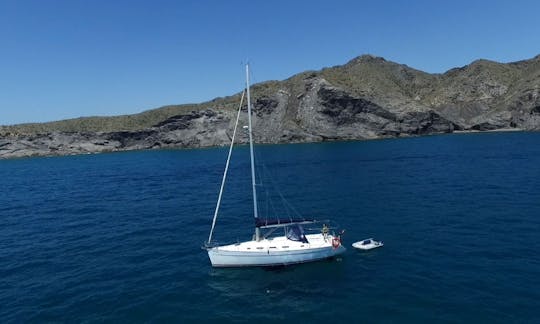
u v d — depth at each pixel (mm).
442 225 38594
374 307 23000
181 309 23969
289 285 26531
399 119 183250
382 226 39344
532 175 63375
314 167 89000
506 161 81438
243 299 24891
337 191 59281
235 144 188125
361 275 27500
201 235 40219
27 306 25172
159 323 22453
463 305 22547
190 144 196000
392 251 31859
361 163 91562
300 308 23422
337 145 150500
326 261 30266
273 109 190250
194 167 107562
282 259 29250
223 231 41500
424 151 110562
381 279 26656
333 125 179250
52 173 110438
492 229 36406
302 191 61031
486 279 25656
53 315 23844
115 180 89125
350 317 22094
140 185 79750
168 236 40375
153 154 167125
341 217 43812
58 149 198375
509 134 159375
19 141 194750
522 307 21953
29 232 44750
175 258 33156
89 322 22844
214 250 29750
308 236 32594
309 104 186750
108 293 26594
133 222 47312
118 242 38875
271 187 66438
